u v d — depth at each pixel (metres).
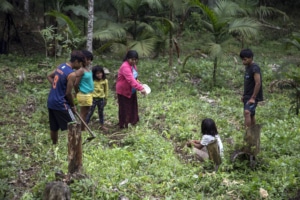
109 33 12.73
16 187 6.33
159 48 13.64
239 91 12.32
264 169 7.10
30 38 17.11
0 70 12.62
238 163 7.09
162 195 6.30
